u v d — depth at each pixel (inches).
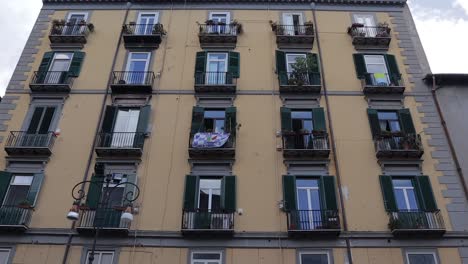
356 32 948.0
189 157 775.1
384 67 914.1
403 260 674.8
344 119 826.8
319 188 751.1
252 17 992.2
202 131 804.0
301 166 770.2
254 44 941.8
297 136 789.9
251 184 748.0
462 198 739.4
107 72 897.5
